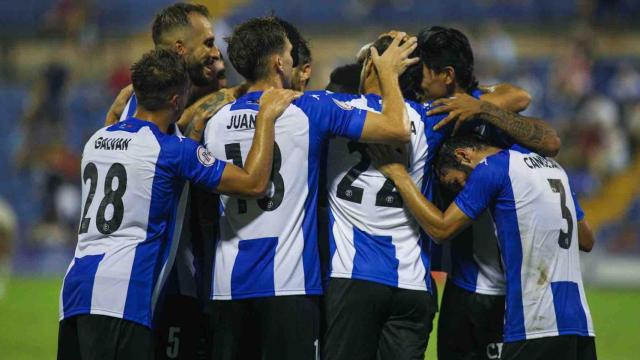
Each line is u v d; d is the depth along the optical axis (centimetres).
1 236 4847
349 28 7544
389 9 7562
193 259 1795
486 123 1775
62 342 1617
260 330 1627
